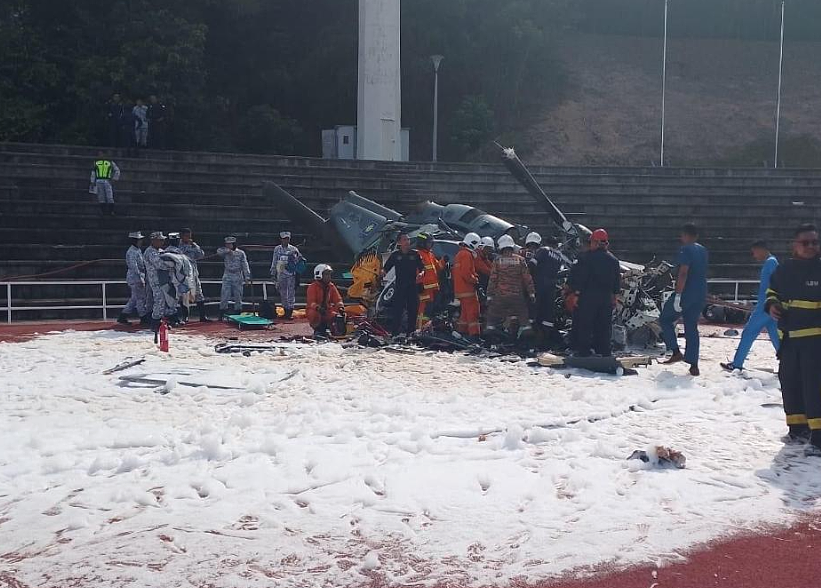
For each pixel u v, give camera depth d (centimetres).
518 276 1293
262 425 764
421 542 493
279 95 4566
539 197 1527
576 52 5625
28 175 2336
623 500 564
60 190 2311
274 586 436
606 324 1166
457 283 1339
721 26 5900
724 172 3005
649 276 1402
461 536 500
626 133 4753
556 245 1573
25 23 3575
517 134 4653
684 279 1064
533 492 574
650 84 5291
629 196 2823
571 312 1320
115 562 464
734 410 844
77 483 596
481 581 446
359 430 734
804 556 482
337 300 1438
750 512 548
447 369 1090
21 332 1509
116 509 544
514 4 4775
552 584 445
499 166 2861
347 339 1383
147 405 861
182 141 3709
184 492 573
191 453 664
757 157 4572
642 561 471
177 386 938
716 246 2597
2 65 3297
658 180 2919
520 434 700
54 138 3303
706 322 1788
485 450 682
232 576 446
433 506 548
